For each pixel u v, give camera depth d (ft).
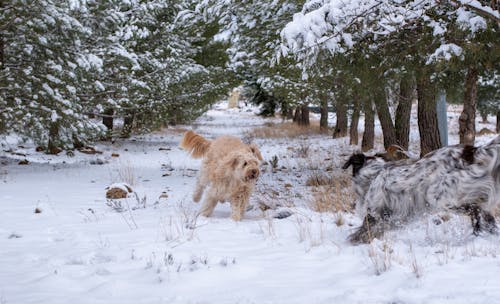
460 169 16.33
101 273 15.48
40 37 42.14
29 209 27.20
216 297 12.96
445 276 13.24
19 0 40.68
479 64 24.66
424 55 24.52
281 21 37.14
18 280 14.89
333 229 20.72
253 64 45.32
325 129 91.45
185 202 29.32
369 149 59.36
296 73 29.53
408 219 17.58
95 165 51.57
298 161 51.72
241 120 160.15
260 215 25.38
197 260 16.43
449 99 30.40
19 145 63.77
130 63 58.70
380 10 23.02
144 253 17.46
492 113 81.00
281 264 15.93
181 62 71.20
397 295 11.97
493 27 21.75
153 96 70.33
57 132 45.29
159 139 87.25
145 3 68.13
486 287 12.10
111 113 74.49
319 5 24.95
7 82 42.63
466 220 19.65
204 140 28.12
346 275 14.25
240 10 38.34
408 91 42.39
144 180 40.73
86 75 47.37
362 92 27.35
